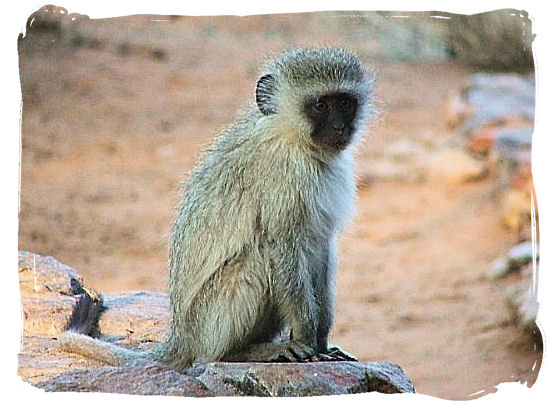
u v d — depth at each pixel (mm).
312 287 8164
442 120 18984
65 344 8812
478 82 19438
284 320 8094
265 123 8219
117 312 10328
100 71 20141
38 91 19047
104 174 17844
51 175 17500
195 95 20031
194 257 8336
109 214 16703
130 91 20328
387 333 13211
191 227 8383
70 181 17406
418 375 11633
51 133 18422
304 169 8117
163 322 10156
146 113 19594
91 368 8469
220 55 21344
